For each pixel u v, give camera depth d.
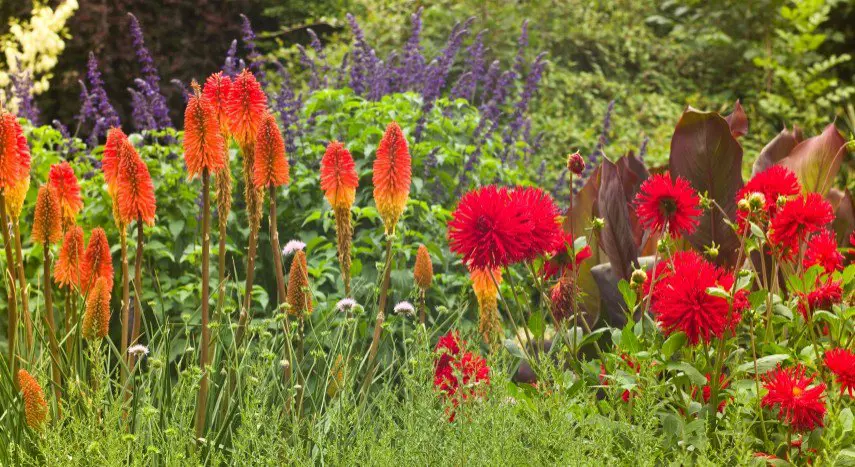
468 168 5.26
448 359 2.96
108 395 2.78
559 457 2.30
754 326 2.68
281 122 5.48
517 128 6.39
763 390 2.45
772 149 3.63
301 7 11.66
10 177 2.54
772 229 2.61
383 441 2.40
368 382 2.96
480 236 2.63
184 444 2.37
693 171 3.20
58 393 2.69
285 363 2.71
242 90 2.78
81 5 10.06
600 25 10.71
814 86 10.02
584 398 2.45
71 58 10.15
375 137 5.37
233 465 2.46
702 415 2.45
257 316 4.77
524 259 2.80
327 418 2.77
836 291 2.71
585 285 3.45
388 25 9.67
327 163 2.98
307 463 2.44
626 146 8.90
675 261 2.77
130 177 2.72
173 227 4.83
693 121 3.18
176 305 4.64
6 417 2.61
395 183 3.00
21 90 6.24
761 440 2.52
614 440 2.40
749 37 11.34
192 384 2.49
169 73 10.42
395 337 4.21
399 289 4.50
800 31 10.95
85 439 2.30
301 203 5.00
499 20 9.51
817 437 2.32
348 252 3.05
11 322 2.58
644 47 11.05
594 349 3.31
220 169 2.72
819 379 2.57
